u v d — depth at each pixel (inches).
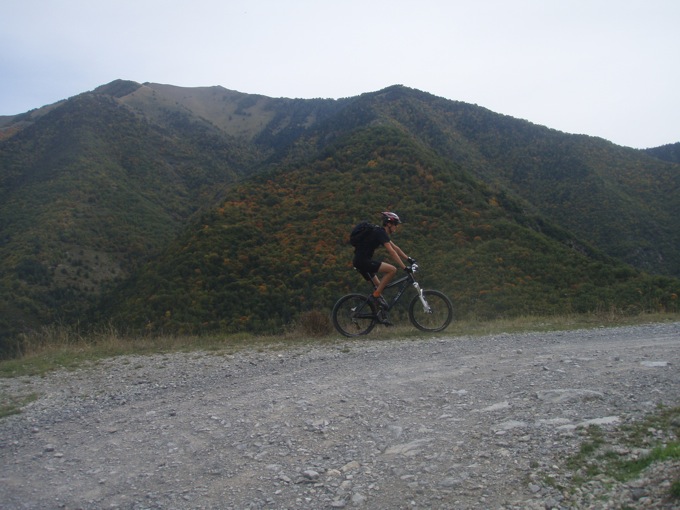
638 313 444.1
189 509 122.6
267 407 193.2
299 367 255.3
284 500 124.1
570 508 109.2
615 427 145.9
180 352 313.6
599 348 268.7
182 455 154.6
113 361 299.4
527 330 346.3
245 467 143.4
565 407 167.9
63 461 156.4
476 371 227.1
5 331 1314.0
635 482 114.1
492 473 128.2
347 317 328.8
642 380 191.3
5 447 171.5
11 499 133.1
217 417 185.9
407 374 228.7
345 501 121.5
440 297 339.9
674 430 140.2
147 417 193.0
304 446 155.0
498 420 162.9
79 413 204.2
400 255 322.7
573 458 130.7
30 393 240.1
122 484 138.2
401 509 116.3
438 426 162.7
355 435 160.9
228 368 263.3
